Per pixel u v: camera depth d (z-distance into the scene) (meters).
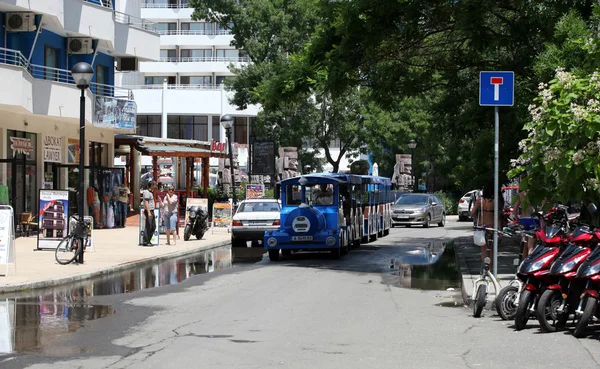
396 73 25.61
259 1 53.03
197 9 54.81
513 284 12.38
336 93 23.70
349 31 22.14
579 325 10.58
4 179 31.30
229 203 38.31
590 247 10.97
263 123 57.44
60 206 25.06
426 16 22.66
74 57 38.22
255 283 17.88
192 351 9.84
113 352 9.78
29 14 32.16
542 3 19.78
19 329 11.58
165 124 79.44
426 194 46.50
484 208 18.59
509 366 8.91
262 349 9.98
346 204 27.14
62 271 19.42
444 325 11.95
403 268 21.67
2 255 18.02
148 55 43.53
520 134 22.67
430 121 27.72
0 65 27.80
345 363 9.11
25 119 32.84
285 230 24.47
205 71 87.44
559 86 12.92
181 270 21.28
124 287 17.38
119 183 39.31
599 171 12.54
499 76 14.81
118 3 71.19
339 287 17.08
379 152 69.69
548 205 13.70
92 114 36.78
